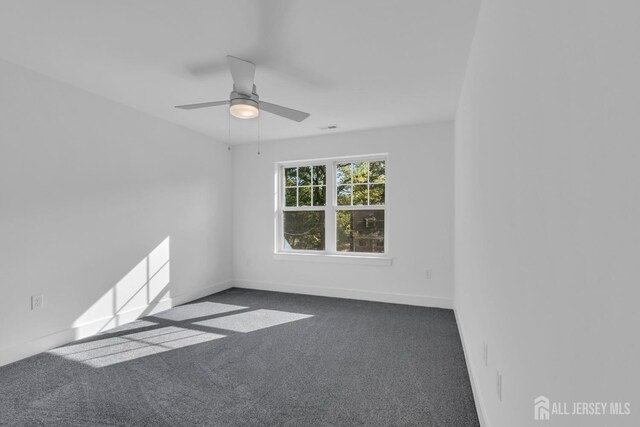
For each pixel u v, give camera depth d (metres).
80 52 2.24
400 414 1.77
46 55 2.28
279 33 1.99
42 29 1.96
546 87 0.80
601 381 0.54
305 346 2.70
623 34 0.48
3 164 2.35
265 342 2.79
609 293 0.52
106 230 3.10
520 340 1.01
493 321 1.43
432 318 3.42
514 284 1.08
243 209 4.94
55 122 2.67
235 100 2.28
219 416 1.75
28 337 2.49
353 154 4.25
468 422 1.71
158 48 2.18
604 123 0.53
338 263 4.35
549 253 0.77
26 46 2.16
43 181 2.59
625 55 0.47
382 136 4.10
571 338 0.65
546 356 0.79
